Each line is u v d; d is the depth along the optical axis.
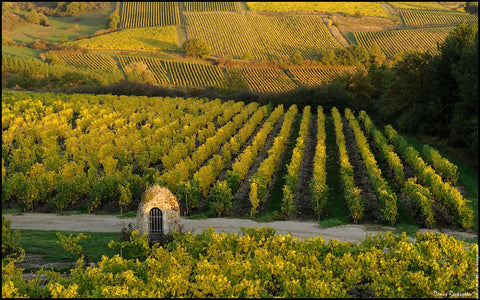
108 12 184.38
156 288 17.67
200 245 21.94
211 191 31.39
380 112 60.72
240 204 32.00
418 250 21.03
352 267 19.09
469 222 26.48
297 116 66.19
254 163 41.72
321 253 21.31
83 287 18.03
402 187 34.81
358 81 76.19
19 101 60.56
